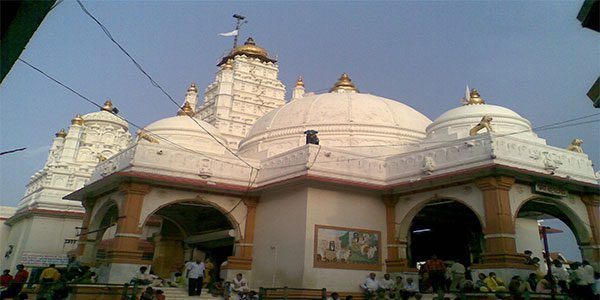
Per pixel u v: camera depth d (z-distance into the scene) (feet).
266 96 154.10
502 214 44.91
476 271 45.29
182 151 58.95
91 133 109.09
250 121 147.43
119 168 59.11
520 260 44.01
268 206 59.72
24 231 88.02
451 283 51.01
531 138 58.39
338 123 73.20
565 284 43.09
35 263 81.10
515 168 45.85
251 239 60.23
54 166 93.20
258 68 157.69
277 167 59.98
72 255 66.74
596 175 53.88
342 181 53.78
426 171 52.90
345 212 54.39
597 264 49.39
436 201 53.36
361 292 51.83
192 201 58.39
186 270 54.85
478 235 66.44
